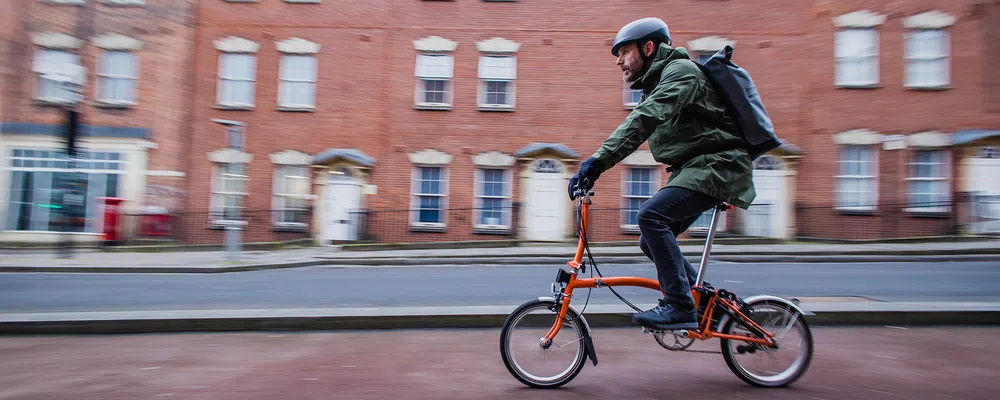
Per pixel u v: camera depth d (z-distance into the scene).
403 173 19.03
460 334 5.39
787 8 18.23
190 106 19.00
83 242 17.30
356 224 18.70
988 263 12.99
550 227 18.69
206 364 4.45
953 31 17.77
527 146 18.81
